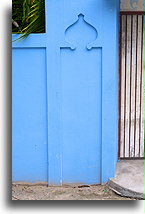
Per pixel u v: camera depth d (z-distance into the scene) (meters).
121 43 5.24
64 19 4.38
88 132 4.59
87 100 4.53
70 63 4.46
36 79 4.52
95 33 4.41
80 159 4.64
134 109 5.39
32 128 4.61
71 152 4.62
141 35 5.25
